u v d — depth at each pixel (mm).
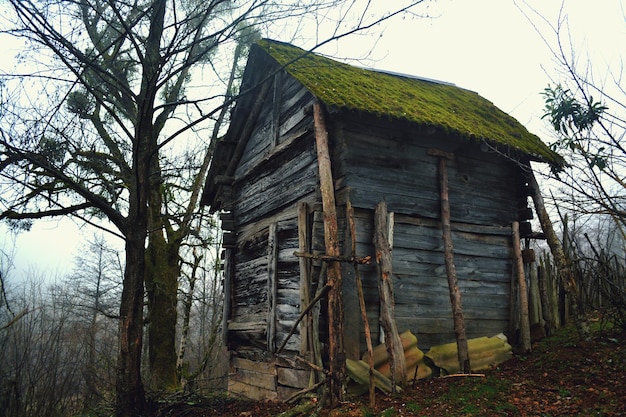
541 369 6523
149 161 7156
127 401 6547
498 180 8398
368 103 6848
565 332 8172
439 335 7160
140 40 7320
